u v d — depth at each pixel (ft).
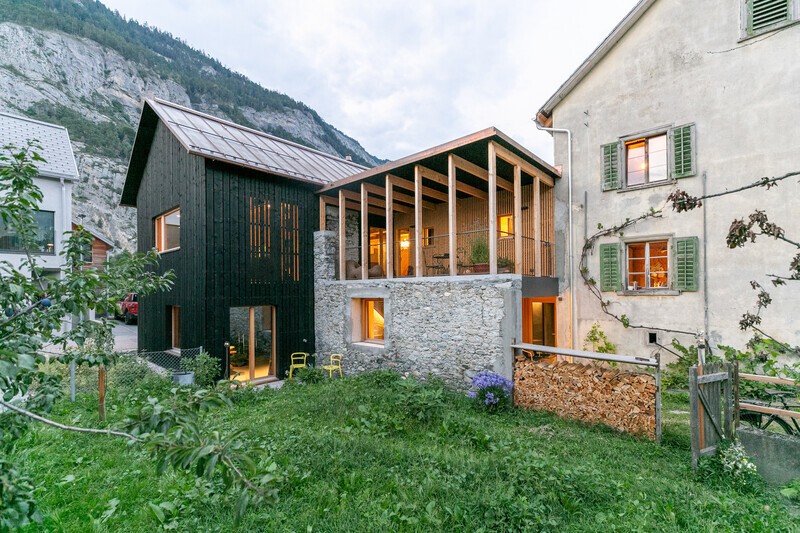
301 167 37.50
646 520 9.65
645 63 29.50
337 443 14.35
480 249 29.96
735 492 11.85
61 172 41.24
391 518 9.78
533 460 12.57
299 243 35.91
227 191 30.73
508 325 24.22
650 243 29.58
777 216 24.11
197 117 36.47
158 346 36.47
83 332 8.48
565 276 33.17
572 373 20.74
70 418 18.19
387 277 31.40
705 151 26.84
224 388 6.90
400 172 32.30
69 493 11.25
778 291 23.94
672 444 16.63
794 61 23.85
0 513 4.30
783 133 24.08
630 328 29.63
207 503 10.39
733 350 24.09
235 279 30.91
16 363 4.79
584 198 32.35
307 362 35.58
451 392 25.55
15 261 37.81
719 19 26.48
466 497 10.42
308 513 9.95
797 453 12.52
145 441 5.39
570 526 9.38
